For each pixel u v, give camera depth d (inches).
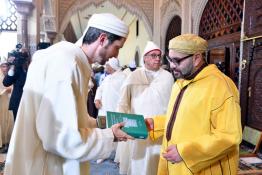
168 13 303.0
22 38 207.9
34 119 47.4
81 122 50.0
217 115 54.0
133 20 473.1
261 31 154.3
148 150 90.4
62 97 45.5
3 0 321.7
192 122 56.4
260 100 156.3
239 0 186.1
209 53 224.8
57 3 320.2
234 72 190.9
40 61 47.9
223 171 56.1
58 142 45.2
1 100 167.3
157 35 334.3
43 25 321.7
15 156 48.1
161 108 93.0
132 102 96.2
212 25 223.6
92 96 199.0
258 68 158.4
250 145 160.6
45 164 49.2
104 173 134.4
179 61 57.0
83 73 49.7
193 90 57.7
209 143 52.2
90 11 402.3
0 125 165.5
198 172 56.1
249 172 119.3
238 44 186.5
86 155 46.6
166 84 94.3
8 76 144.5
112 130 50.9
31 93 47.4
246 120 169.2
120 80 159.5
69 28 455.5
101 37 49.8
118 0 332.5
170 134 61.7
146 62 97.1
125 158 120.3
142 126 56.0
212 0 222.4
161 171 65.3
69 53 47.9
